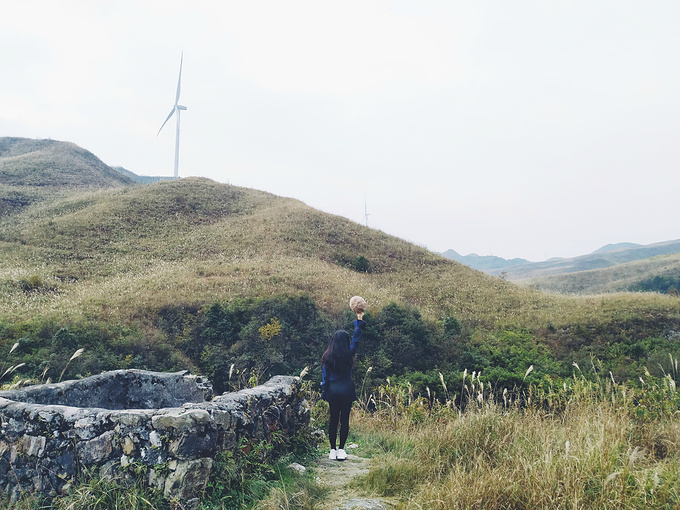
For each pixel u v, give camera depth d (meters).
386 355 25.97
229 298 29.02
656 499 3.11
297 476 4.32
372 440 6.11
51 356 20.11
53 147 84.44
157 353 23.73
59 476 3.81
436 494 3.38
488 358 26.39
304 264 39.34
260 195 64.38
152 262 38.44
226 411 4.06
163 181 64.94
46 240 40.62
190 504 3.47
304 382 5.98
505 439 4.50
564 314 32.81
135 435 3.74
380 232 55.22
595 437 4.01
